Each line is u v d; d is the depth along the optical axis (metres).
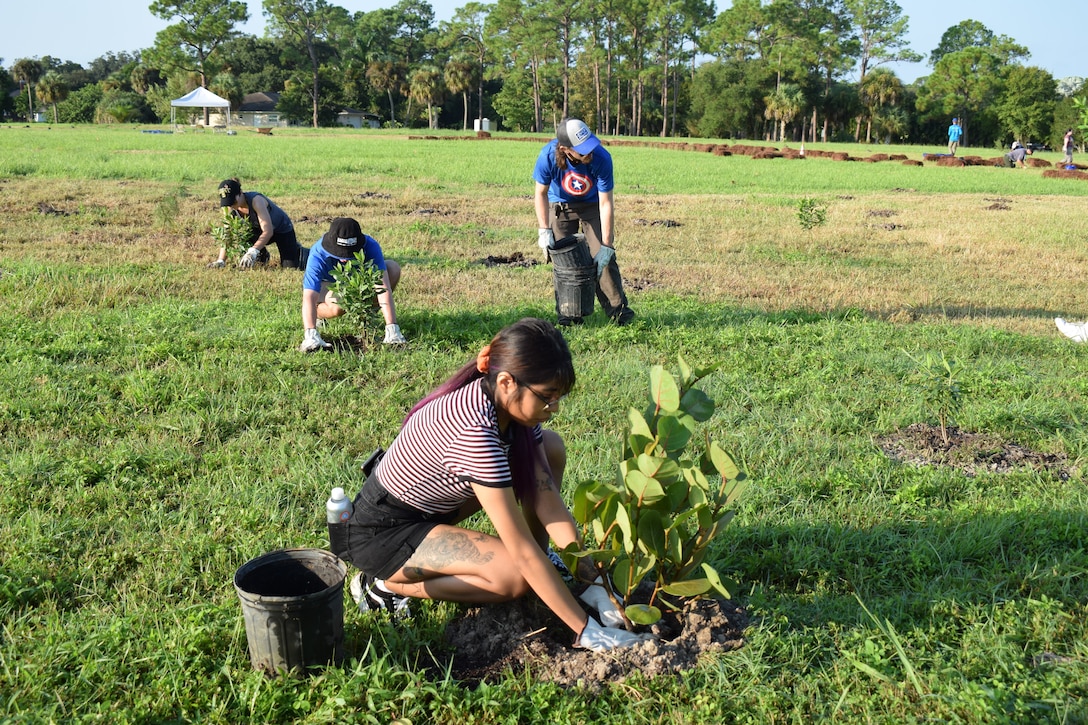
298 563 3.21
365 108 104.06
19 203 14.76
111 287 8.48
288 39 105.31
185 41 92.69
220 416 5.31
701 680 3.02
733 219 15.55
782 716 2.87
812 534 4.07
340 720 2.78
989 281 10.48
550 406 2.94
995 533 4.02
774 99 76.62
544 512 3.26
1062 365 6.92
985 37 98.88
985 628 3.32
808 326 7.84
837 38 86.88
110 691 2.90
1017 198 21.20
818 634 3.27
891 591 3.64
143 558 3.74
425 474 3.08
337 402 5.67
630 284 9.88
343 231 6.77
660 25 88.56
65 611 3.39
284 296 8.62
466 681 3.04
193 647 3.07
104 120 86.25
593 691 2.96
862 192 22.22
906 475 4.76
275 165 24.06
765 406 5.80
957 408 5.80
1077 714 2.83
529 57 91.06
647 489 2.92
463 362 6.56
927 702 2.91
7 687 2.89
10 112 106.56
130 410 5.47
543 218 7.74
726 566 3.77
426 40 110.44
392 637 3.19
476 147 40.97
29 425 5.14
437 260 10.90
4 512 4.11
